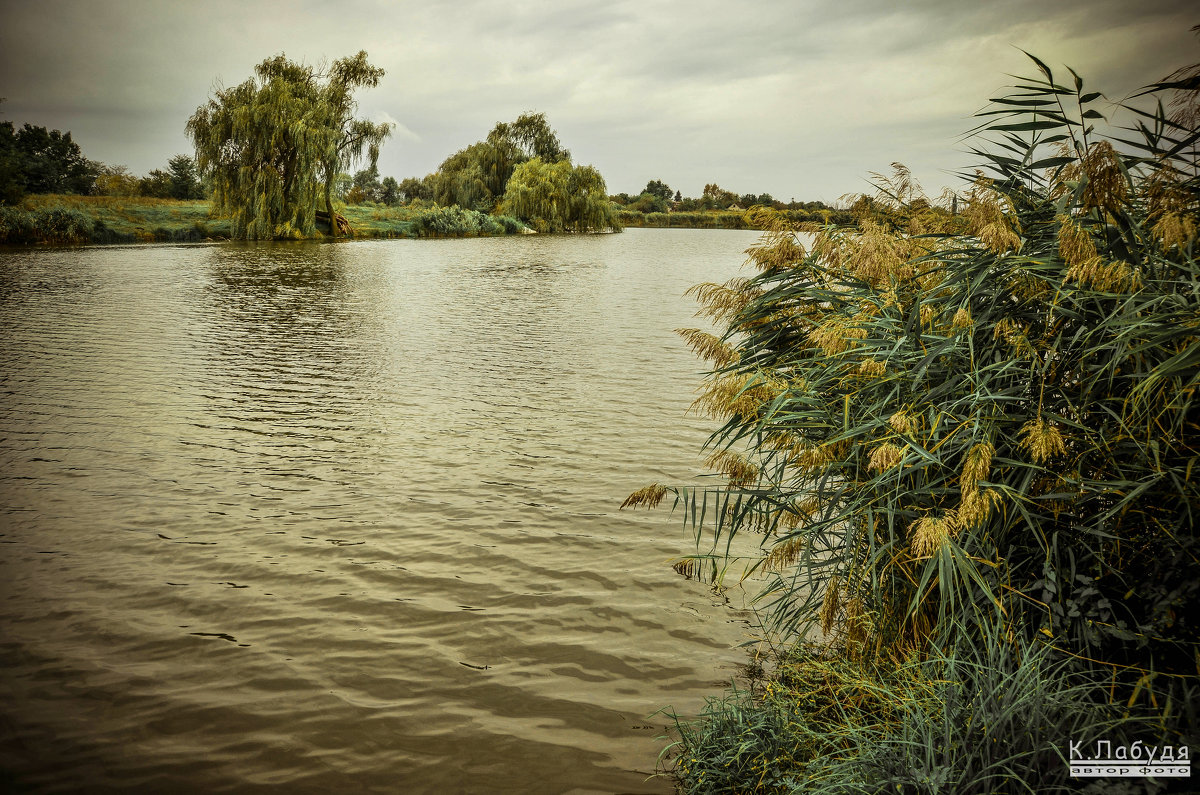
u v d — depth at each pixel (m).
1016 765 2.85
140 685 4.74
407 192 133.25
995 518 3.51
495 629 5.41
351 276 34.03
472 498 8.02
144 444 9.91
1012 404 3.65
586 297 27.36
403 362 15.61
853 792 2.99
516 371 14.66
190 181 85.12
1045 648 3.20
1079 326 3.58
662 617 5.55
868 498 3.83
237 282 30.47
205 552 6.70
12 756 4.07
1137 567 3.32
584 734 4.23
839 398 4.10
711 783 3.54
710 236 88.19
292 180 54.38
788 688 4.19
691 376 14.16
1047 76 3.62
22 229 46.31
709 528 7.22
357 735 4.25
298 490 8.27
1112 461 3.34
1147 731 2.83
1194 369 3.09
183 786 3.85
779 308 4.65
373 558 6.59
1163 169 3.32
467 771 3.94
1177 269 3.41
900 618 3.87
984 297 3.96
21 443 9.90
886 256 3.88
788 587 5.84
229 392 12.91
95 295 25.64
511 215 86.69
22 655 5.07
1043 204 3.96
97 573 6.28
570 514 7.56
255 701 4.58
